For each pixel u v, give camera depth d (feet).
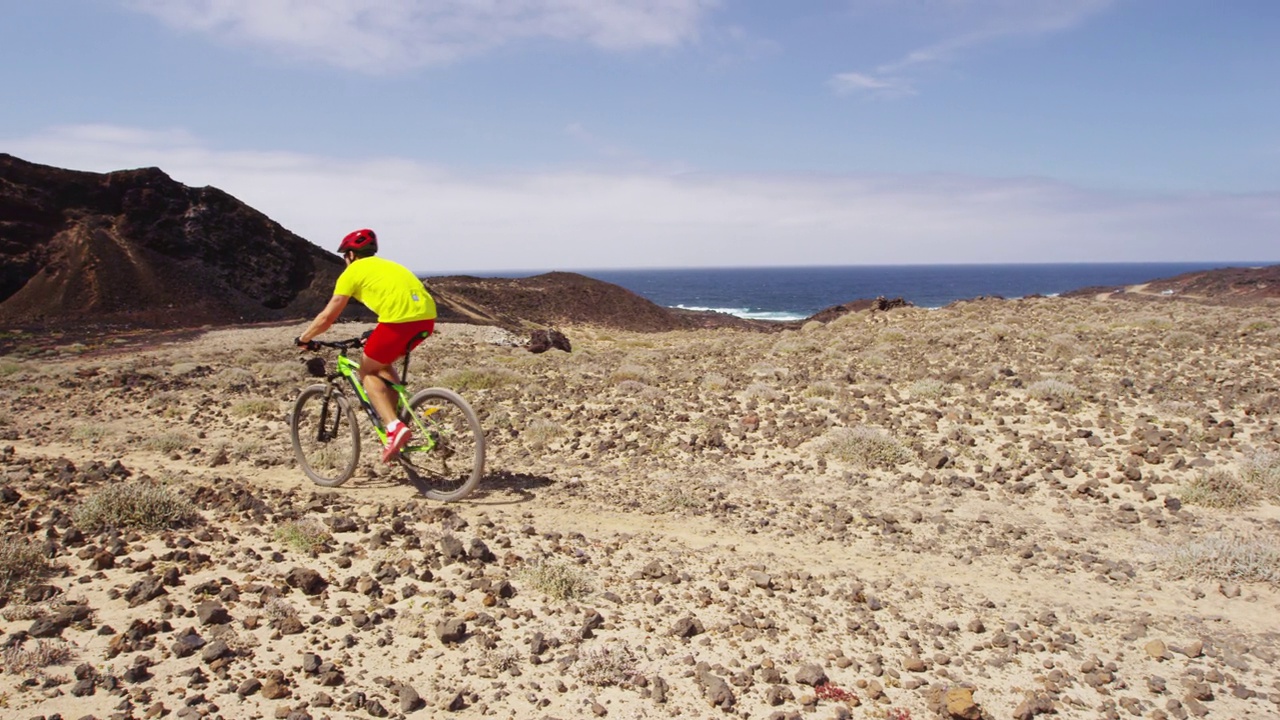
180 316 151.43
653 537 20.48
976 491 25.21
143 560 16.38
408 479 25.48
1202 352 53.78
